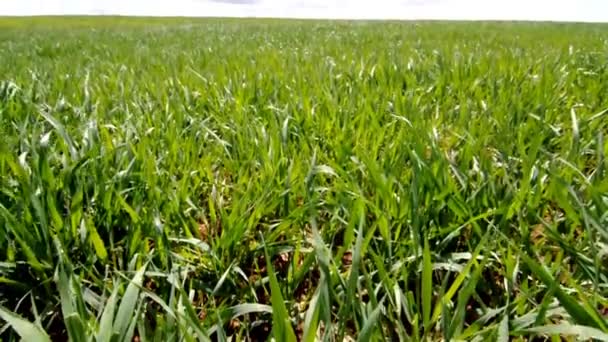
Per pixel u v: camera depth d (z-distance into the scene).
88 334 0.52
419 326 0.66
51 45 5.84
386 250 0.77
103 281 0.71
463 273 0.60
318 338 0.65
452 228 0.77
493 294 0.73
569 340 0.60
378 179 0.82
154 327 0.70
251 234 0.89
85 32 10.16
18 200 0.79
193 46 5.58
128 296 0.52
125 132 1.29
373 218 0.89
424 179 0.83
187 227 0.82
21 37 8.52
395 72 2.21
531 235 0.87
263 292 0.78
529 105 1.47
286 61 3.04
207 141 1.36
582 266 0.65
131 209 0.80
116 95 1.91
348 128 1.31
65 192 0.89
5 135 1.32
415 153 0.89
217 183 1.07
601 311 0.68
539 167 0.86
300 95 1.61
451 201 0.80
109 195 0.84
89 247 0.79
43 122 1.46
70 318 0.48
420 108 1.54
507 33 6.88
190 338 0.49
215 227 0.92
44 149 0.91
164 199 0.89
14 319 0.45
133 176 0.95
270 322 0.73
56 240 0.69
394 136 1.26
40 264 0.71
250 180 0.95
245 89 1.91
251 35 7.64
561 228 0.88
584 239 0.76
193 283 0.76
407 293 0.62
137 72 2.79
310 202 0.70
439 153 0.90
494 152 1.18
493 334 0.52
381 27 9.57
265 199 0.90
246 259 0.85
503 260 0.72
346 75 2.18
